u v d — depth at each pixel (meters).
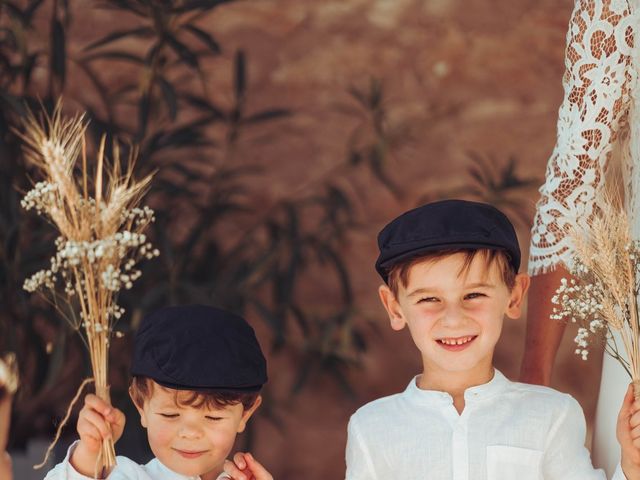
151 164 4.92
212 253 5.15
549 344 2.93
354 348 5.66
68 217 2.46
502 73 6.29
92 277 2.43
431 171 6.14
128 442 4.73
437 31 6.34
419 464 2.67
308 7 6.33
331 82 6.25
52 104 4.71
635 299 2.48
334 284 5.91
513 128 6.21
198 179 5.05
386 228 2.74
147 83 4.83
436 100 6.26
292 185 6.07
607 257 2.42
